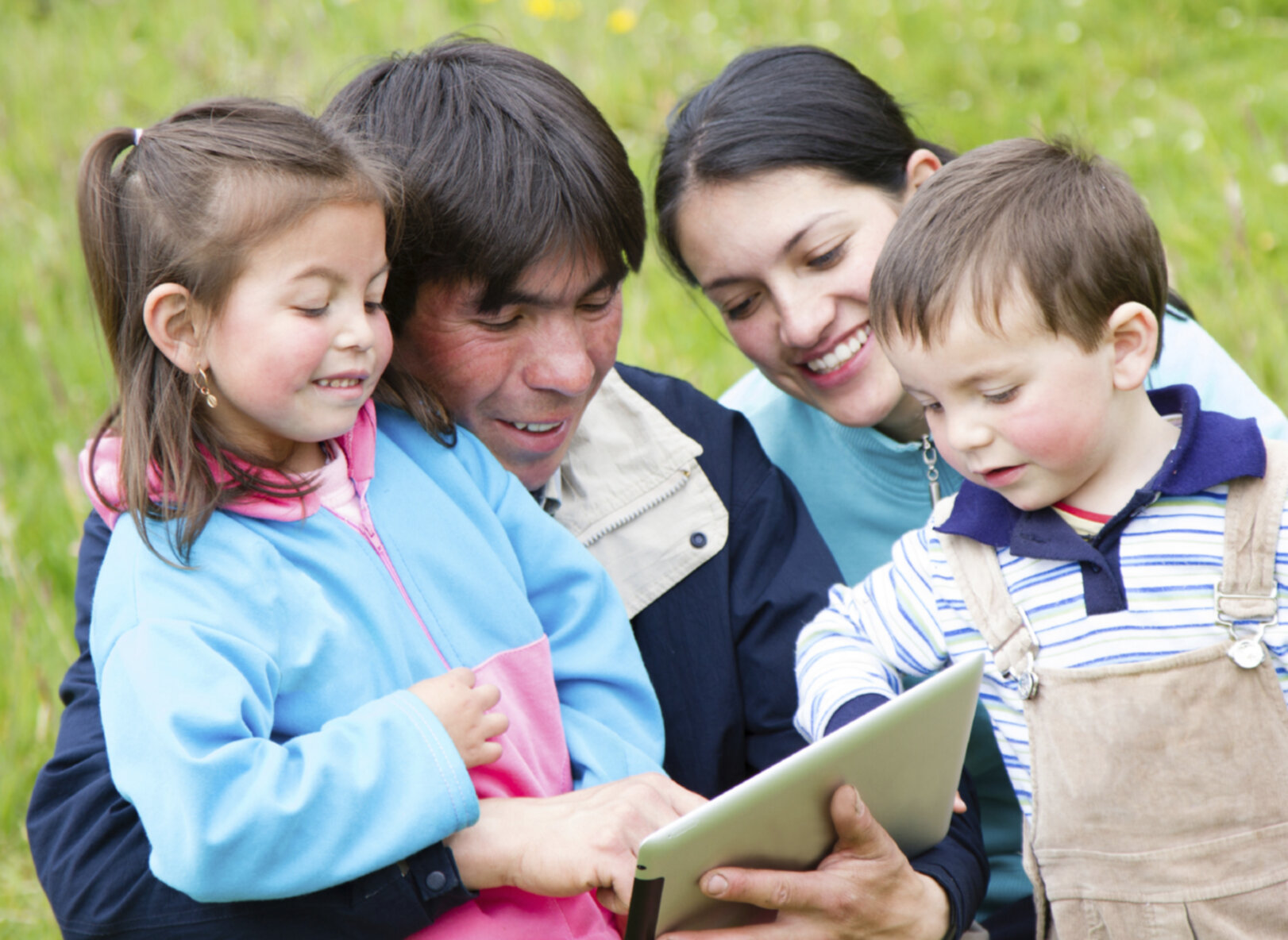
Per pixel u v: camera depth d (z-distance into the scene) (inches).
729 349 213.6
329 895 82.7
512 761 91.7
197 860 77.1
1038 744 92.9
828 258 114.3
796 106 114.4
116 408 96.2
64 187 258.1
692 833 76.3
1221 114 265.4
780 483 115.7
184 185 86.5
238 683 81.4
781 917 86.0
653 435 112.3
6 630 174.4
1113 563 91.8
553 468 108.2
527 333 99.4
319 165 87.3
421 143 96.8
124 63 309.6
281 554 90.0
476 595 95.0
